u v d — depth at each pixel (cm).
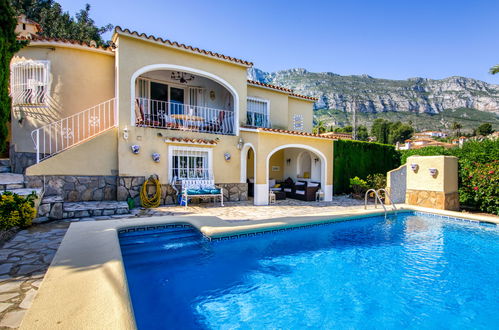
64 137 988
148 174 970
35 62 967
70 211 715
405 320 361
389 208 999
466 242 691
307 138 1239
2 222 532
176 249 596
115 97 979
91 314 252
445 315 377
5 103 504
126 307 269
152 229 643
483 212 991
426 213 977
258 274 496
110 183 931
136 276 471
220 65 1164
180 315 361
